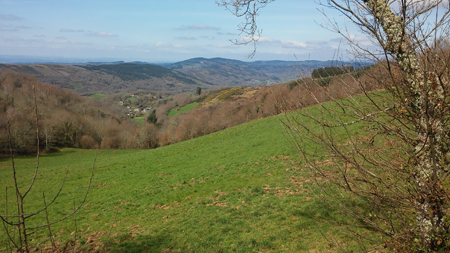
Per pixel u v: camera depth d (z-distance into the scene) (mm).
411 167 3432
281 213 11773
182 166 27219
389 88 3277
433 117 3012
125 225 14039
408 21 3004
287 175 17328
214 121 75938
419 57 3055
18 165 48469
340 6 3244
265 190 15359
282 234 10031
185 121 77438
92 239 12102
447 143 3240
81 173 30703
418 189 3369
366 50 3266
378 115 3418
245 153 26438
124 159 38062
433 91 3020
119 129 85250
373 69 3348
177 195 17859
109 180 25859
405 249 3494
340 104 3541
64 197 21500
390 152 3617
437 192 3090
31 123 64688
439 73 2969
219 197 15781
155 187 20844
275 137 30156
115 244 11305
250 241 9969
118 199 19203
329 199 11031
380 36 3107
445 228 3248
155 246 10797
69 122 75562
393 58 3232
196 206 15102
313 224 10148
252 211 12633
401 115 3297
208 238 10773
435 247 3271
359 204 6566
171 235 11656
